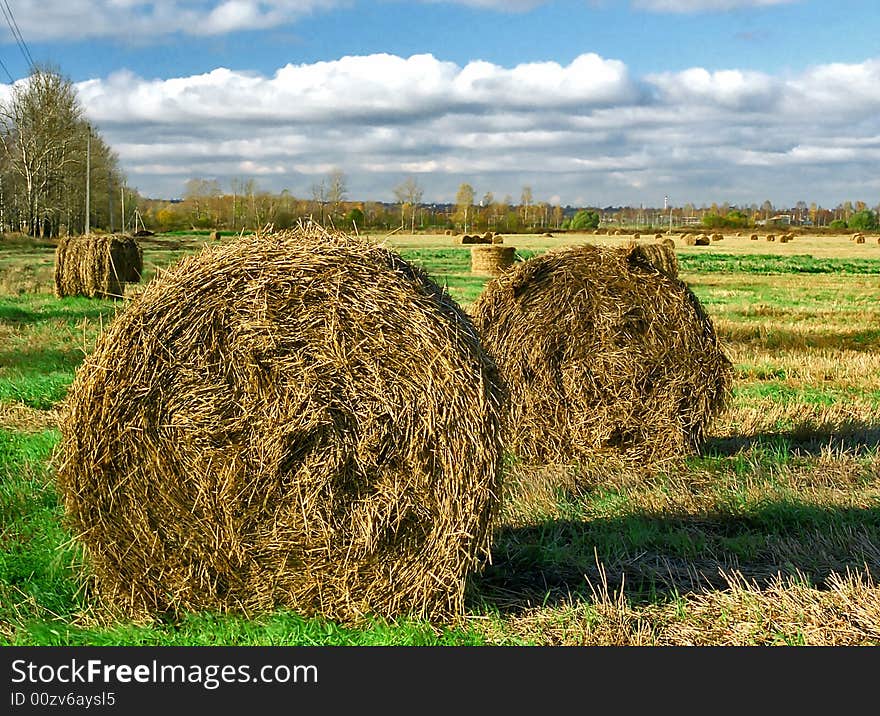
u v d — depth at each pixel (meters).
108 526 4.76
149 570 4.78
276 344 4.68
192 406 4.69
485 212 118.56
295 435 4.67
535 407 8.15
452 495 4.62
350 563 4.70
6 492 6.33
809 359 13.40
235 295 4.71
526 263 8.34
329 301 4.67
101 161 73.12
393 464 4.67
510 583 5.18
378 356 4.65
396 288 4.68
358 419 4.66
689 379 8.17
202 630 4.62
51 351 12.98
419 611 4.75
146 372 4.70
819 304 21.98
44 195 66.19
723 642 4.48
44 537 5.46
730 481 7.20
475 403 4.61
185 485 4.72
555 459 8.16
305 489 4.68
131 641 4.47
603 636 4.52
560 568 5.40
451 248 54.94
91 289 20.78
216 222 92.06
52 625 4.54
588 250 8.38
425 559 4.69
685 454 8.16
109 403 4.70
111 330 4.79
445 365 4.61
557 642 4.48
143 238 59.88
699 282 29.91
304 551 4.72
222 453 4.69
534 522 6.23
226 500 4.70
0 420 8.78
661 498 6.76
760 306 21.17
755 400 10.46
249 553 4.73
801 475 7.32
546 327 8.15
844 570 5.37
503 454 4.79
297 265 4.71
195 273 4.78
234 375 4.71
